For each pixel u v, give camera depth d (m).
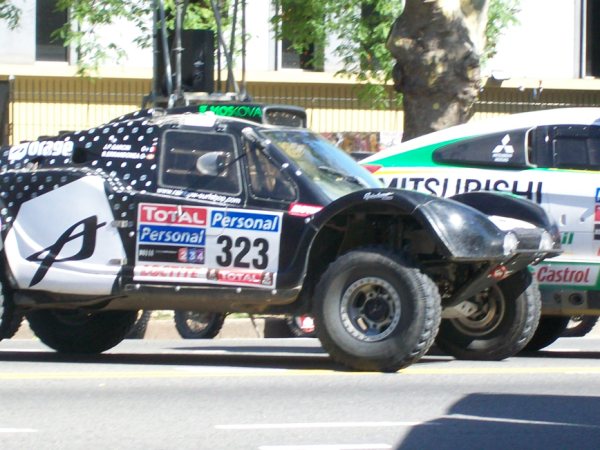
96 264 11.50
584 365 11.82
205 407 9.12
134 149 11.60
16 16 25.81
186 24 22.44
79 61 24.70
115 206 11.47
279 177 11.16
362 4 24.06
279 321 17.25
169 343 15.47
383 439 7.98
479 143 13.31
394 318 10.60
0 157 12.10
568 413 8.97
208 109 11.97
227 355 13.09
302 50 25.61
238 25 23.41
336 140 27.16
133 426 8.38
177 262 11.32
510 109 31.22
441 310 11.41
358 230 11.17
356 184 11.62
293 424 8.46
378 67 24.83
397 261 10.58
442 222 10.52
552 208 12.86
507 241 10.77
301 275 10.95
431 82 18.31
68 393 9.77
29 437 8.01
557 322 13.48
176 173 11.45
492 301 12.10
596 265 12.71
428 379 10.55
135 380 10.49
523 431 8.30
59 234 11.63
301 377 10.63
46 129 28.95
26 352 13.43
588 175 12.87
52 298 11.78
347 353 10.75
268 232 11.08
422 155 13.50
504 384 10.35
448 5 18.16
